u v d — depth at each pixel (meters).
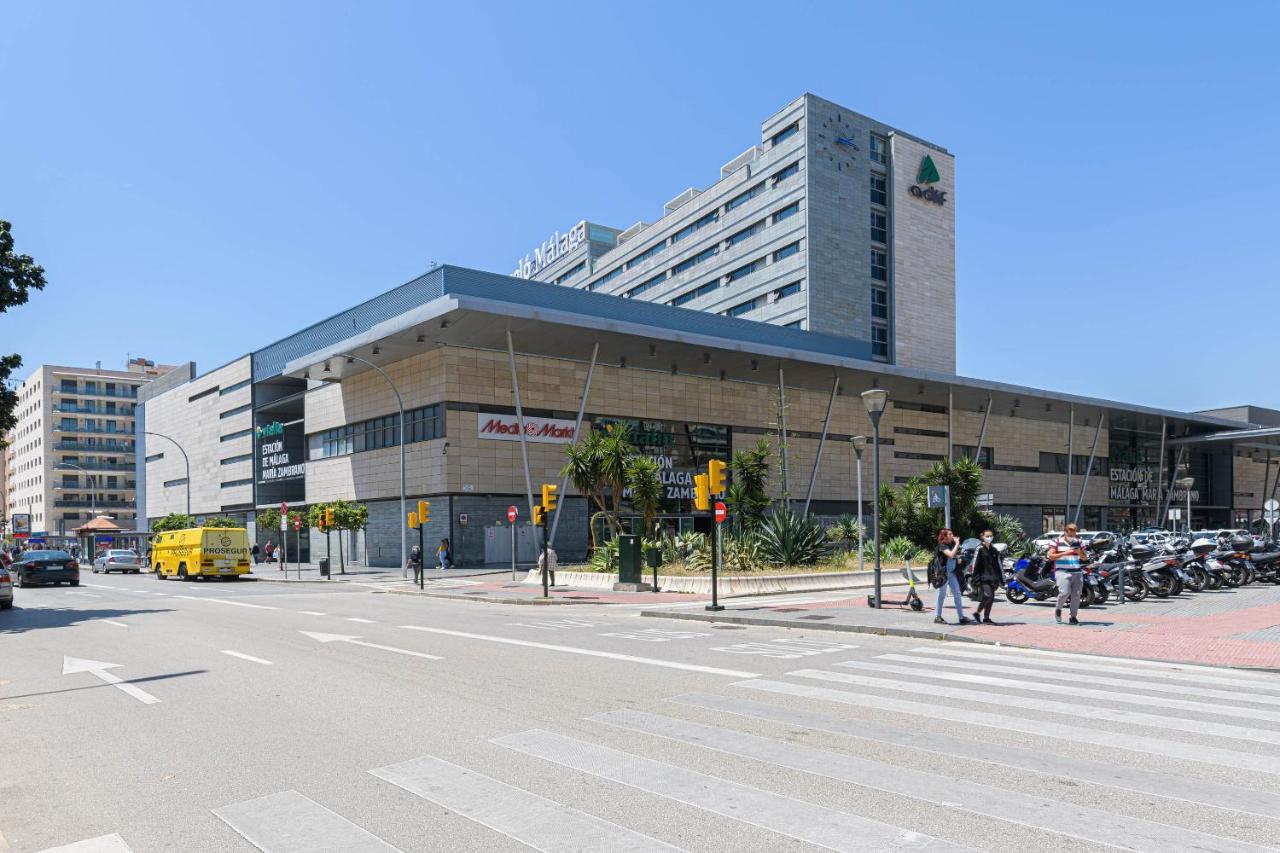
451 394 38.81
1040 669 9.66
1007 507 62.44
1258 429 66.62
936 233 75.62
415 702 7.89
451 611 19.48
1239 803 4.81
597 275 97.06
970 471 36.50
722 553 26.73
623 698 8.00
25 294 19.66
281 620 16.83
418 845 4.34
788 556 27.25
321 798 5.11
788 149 69.06
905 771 5.47
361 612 19.12
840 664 10.09
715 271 76.69
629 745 6.21
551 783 5.32
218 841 4.46
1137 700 7.78
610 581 26.20
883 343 71.06
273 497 56.22
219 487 61.72
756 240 71.75
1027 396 54.28
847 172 69.69
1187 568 19.92
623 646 12.02
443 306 32.75
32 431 116.06
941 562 13.92
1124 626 13.27
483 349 39.84
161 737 6.72
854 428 54.16
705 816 4.68
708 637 13.19
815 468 50.16
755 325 51.34
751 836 4.37
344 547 47.81
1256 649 10.80
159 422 75.00
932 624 13.74
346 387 46.66
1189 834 4.33
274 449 53.91
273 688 8.75
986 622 13.73
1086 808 4.73
